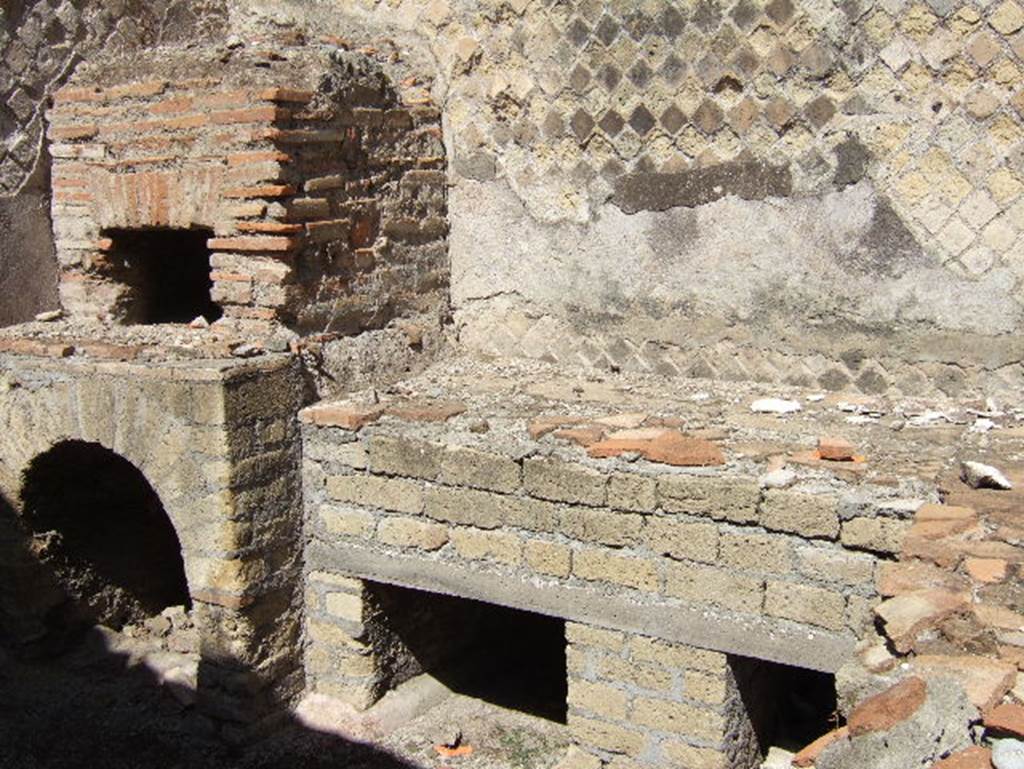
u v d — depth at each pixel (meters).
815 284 5.33
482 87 6.09
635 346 5.88
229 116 5.17
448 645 5.82
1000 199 4.86
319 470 5.17
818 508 3.99
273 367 5.02
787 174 5.29
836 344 5.34
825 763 2.76
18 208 5.95
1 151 5.84
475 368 6.09
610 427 4.77
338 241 5.54
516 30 5.90
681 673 4.41
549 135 5.92
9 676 5.64
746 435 4.66
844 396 5.26
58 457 5.51
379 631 5.30
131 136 5.53
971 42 4.78
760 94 5.27
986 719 2.64
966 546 3.51
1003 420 4.77
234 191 5.21
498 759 5.05
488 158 6.16
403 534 4.98
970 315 5.02
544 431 4.73
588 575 4.53
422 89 6.22
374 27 6.40
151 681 5.64
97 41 6.21
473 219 6.29
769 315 5.47
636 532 4.38
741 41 5.26
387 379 5.83
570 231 5.96
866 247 5.18
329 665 5.33
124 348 5.14
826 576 4.03
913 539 3.59
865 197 5.13
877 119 5.04
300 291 5.34
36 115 5.98
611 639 4.54
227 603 4.95
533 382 5.71
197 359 4.98
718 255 5.55
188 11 6.71
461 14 6.06
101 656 5.83
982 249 4.93
